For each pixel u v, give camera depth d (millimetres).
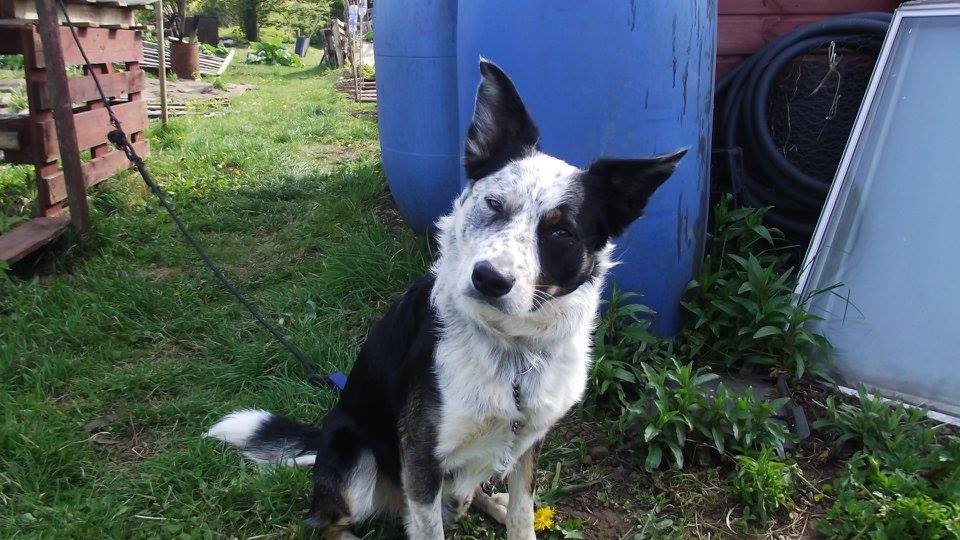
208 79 4902
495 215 717
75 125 1612
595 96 1016
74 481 931
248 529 871
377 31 1376
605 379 1041
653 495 925
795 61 1366
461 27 1115
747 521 883
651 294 1119
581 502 919
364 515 844
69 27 1571
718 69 1477
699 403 953
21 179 1885
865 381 1097
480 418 736
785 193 1357
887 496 873
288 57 6691
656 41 1002
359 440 842
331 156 2492
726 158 1365
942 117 1123
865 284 1141
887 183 1151
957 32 1117
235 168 2225
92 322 1258
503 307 676
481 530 886
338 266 1387
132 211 1778
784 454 948
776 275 1171
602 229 755
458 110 1209
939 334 1070
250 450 948
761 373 1126
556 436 1019
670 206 1074
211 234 1689
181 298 1354
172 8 6531
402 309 814
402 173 1399
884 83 1171
